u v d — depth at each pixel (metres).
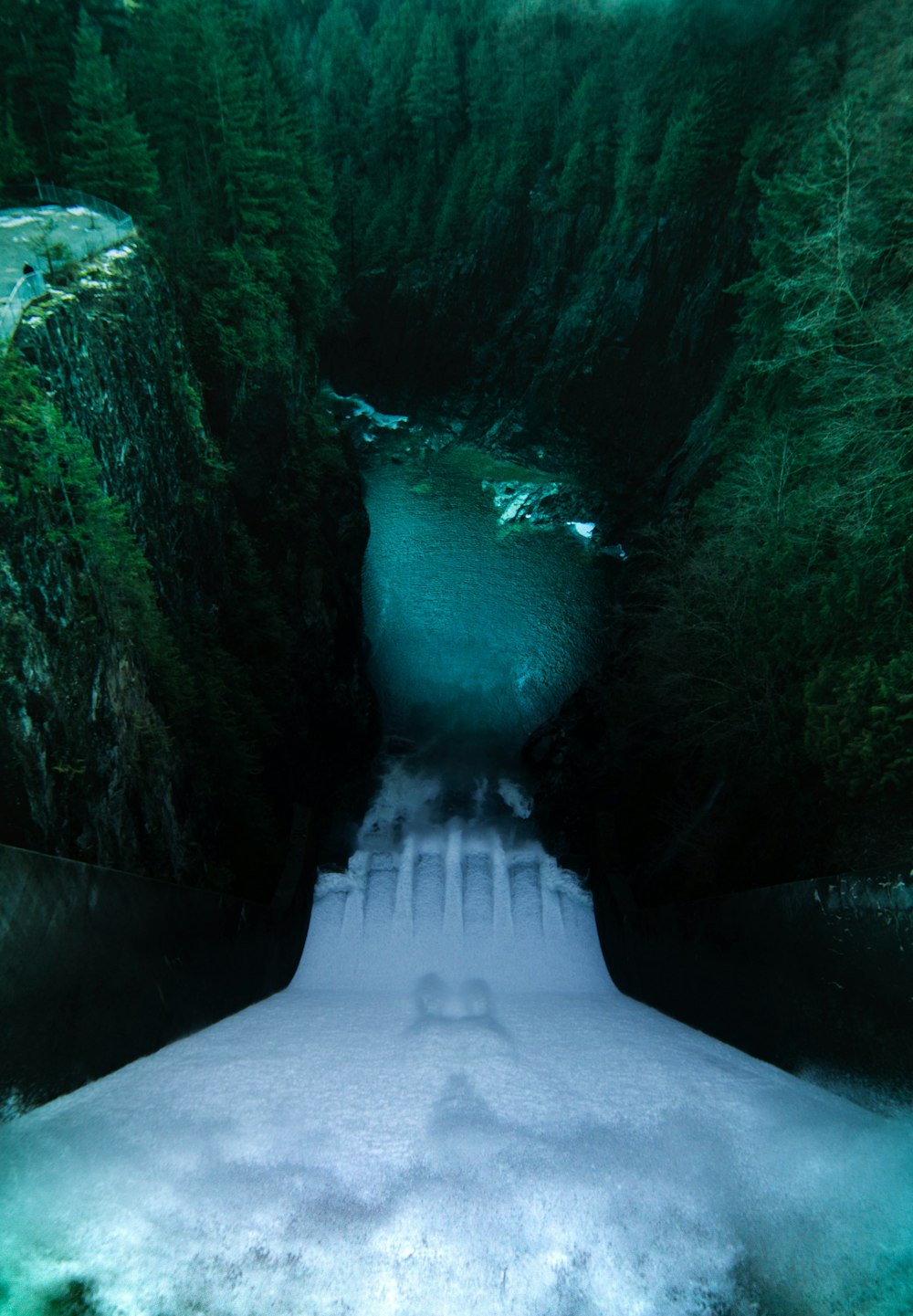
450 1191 11.00
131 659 20.14
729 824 24.64
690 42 56.69
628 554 56.59
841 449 23.89
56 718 16.06
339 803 38.72
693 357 59.97
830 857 18.50
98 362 21.41
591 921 32.78
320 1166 11.41
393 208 77.50
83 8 32.16
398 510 65.69
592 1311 9.42
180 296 29.64
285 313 37.81
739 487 30.28
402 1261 9.86
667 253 59.72
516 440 73.88
